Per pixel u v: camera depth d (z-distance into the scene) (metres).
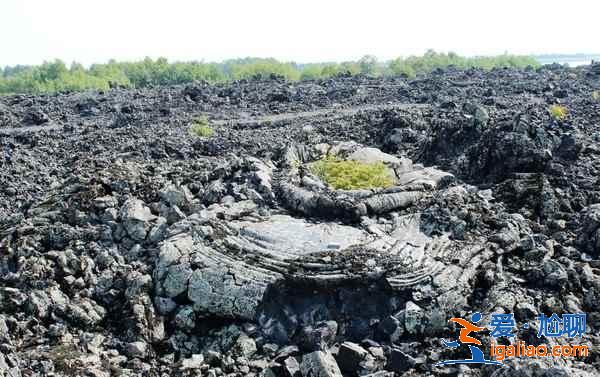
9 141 29.00
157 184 16.52
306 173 16.73
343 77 52.88
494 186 17.59
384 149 23.42
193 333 12.49
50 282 13.09
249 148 25.25
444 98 37.56
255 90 43.53
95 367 11.09
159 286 13.01
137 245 14.34
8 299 12.35
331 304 12.39
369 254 12.82
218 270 12.66
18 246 14.00
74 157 25.92
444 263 13.05
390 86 44.16
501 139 18.53
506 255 13.97
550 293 12.90
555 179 17.48
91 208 15.41
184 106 37.81
